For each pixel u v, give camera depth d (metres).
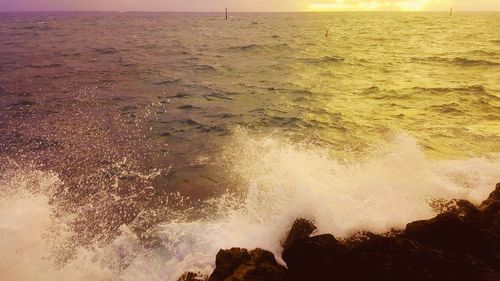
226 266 4.39
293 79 17.30
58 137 9.71
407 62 21.70
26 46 30.30
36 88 15.11
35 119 11.12
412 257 4.14
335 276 4.22
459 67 19.25
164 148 9.07
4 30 50.53
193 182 7.35
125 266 5.12
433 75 17.39
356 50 28.42
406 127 9.95
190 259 5.06
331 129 10.08
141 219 6.18
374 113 11.45
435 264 4.03
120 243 5.56
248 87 15.61
